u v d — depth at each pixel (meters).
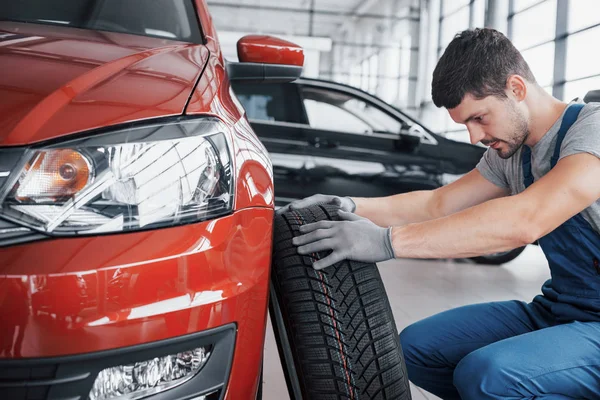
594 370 1.12
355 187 4.03
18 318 0.69
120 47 1.05
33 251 0.71
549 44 9.77
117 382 0.74
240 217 0.84
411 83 12.62
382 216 1.42
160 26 1.34
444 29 12.48
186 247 0.77
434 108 12.41
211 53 1.22
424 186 4.08
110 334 0.71
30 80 0.83
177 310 0.75
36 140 0.74
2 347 0.69
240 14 11.91
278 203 3.98
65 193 0.73
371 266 1.11
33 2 1.29
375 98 4.14
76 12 1.29
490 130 1.18
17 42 0.98
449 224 1.08
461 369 1.18
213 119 0.87
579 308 1.22
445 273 3.77
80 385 0.72
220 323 0.79
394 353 1.06
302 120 4.01
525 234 1.07
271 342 2.25
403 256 1.07
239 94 3.96
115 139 0.77
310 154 3.97
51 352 0.70
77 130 0.76
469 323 1.38
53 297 0.69
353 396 1.02
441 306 2.94
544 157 1.21
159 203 0.77
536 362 1.12
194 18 1.41
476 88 1.13
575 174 1.07
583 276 1.20
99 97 0.81
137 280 0.73
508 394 1.11
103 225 0.74
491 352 1.15
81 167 0.74
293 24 12.27
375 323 1.06
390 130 4.12
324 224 1.11
